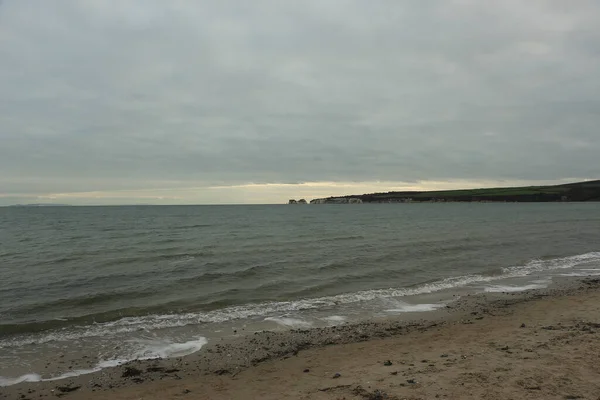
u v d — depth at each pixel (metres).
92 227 48.78
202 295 14.01
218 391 6.93
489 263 20.73
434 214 80.81
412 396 5.90
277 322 11.20
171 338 9.90
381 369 7.40
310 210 123.81
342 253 23.75
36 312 12.05
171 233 38.81
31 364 8.31
